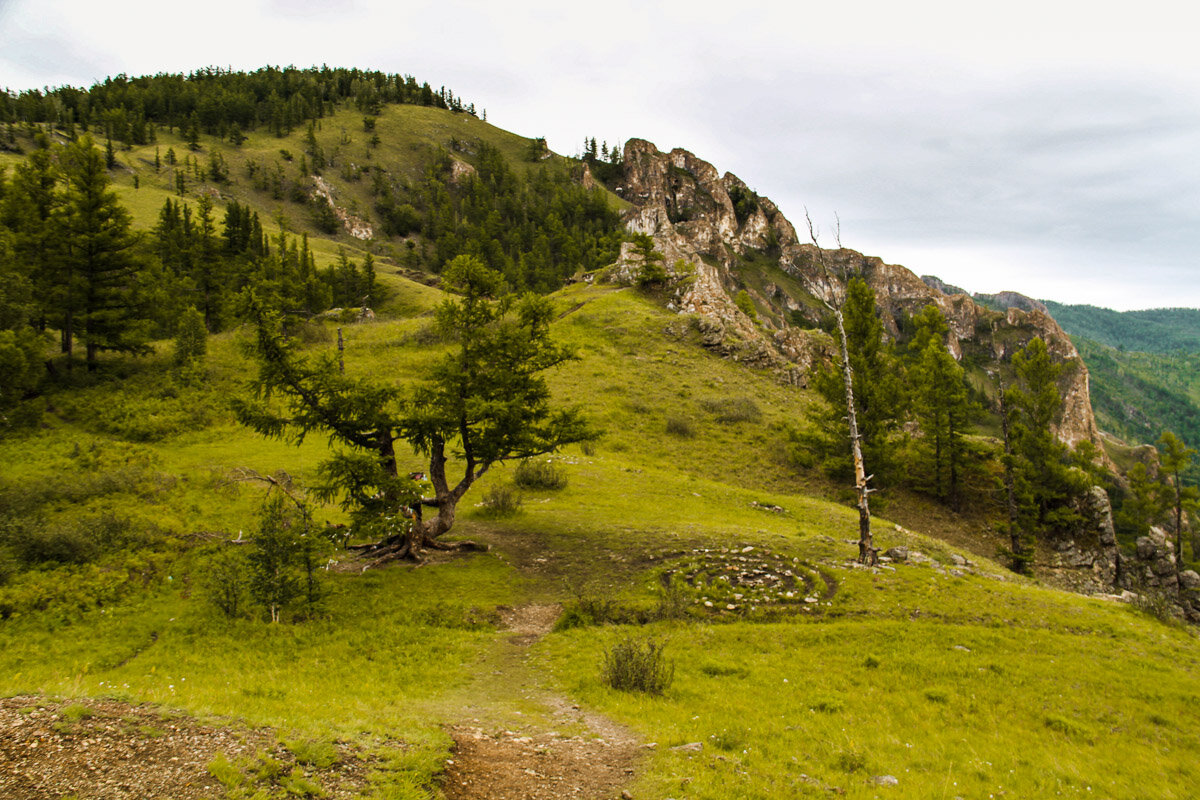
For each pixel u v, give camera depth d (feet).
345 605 65.87
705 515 114.11
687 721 40.09
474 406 79.36
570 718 40.16
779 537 93.30
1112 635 62.08
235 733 26.66
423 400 83.61
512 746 33.14
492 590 72.59
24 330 130.62
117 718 25.94
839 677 50.21
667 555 83.15
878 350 151.02
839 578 73.67
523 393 87.92
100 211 155.02
